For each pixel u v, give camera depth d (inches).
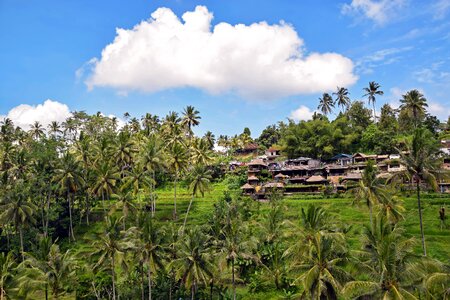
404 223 2918.3
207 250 2080.5
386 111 6205.7
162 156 3624.5
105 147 3814.0
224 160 5915.4
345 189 4008.4
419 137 2089.1
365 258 1620.3
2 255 2025.1
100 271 2480.3
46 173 3553.2
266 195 4136.3
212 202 4126.5
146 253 2022.6
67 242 3508.9
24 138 5054.1
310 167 4734.3
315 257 1653.5
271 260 2551.7
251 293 2380.7
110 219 2169.0
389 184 2181.3
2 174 3312.0
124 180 3698.3
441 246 2534.5
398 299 1311.5
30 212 2928.2
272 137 7283.5
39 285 2070.6
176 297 2279.8
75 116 5511.8
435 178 2026.3
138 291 2281.0
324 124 5477.4
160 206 4097.0
